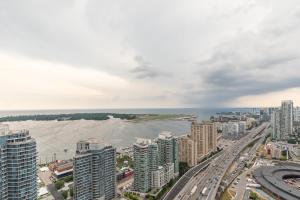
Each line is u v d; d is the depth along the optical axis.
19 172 135.12
